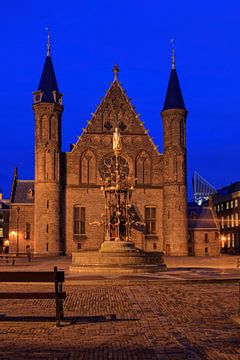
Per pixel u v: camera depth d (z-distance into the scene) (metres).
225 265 44.88
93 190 76.31
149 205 77.06
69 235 75.19
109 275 29.52
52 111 75.69
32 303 17.58
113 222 39.06
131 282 25.11
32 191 80.19
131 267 32.12
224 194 115.62
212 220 83.00
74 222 75.56
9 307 16.55
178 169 76.94
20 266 44.59
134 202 76.69
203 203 126.25
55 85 77.62
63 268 39.72
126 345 10.82
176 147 77.31
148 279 26.08
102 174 76.94
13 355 10.01
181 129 78.25
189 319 13.98
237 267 40.28
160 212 77.25
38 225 73.75
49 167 74.69
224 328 12.65
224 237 111.81
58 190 74.94
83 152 77.00
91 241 75.19
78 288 23.31
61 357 9.84
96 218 75.75
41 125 75.69
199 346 10.68
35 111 76.25
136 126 78.56
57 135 76.00
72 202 75.88
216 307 16.31
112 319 14.03
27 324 13.24
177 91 79.56
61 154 76.75
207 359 9.62
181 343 10.97
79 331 12.32
